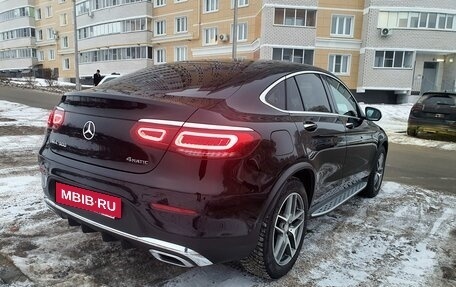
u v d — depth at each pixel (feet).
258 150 7.84
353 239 11.84
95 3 133.39
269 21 83.25
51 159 9.09
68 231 11.34
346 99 13.41
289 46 84.43
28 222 11.85
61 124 9.14
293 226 9.52
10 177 16.51
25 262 9.46
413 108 37.65
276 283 9.05
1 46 190.08
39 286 8.45
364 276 9.63
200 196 7.23
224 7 99.66
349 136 12.29
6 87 93.56
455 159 26.78
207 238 7.34
